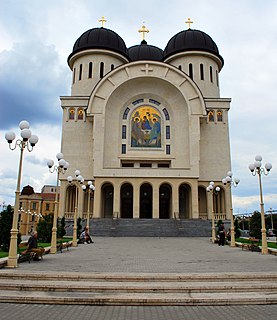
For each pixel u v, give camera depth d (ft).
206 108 140.56
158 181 127.75
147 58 168.45
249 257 49.98
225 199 136.56
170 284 29.81
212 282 30.89
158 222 112.98
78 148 140.97
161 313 23.63
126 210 140.15
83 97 143.84
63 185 136.05
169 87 142.51
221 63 160.56
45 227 77.92
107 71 151.84
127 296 26.86
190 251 59.72
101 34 153.58
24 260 42.93
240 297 26.78
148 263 42.04
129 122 143.43
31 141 42.91
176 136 140.67
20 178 41.19
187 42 154.10
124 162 140.67
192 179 128.77
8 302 26.32
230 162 140.97
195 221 112.98
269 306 25.73
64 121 143.23
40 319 21.90
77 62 156.04
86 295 27.27
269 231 152.87
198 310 24.56
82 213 134.92
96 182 127.24
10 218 54.75
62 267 38.06
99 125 133.49
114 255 52.31
